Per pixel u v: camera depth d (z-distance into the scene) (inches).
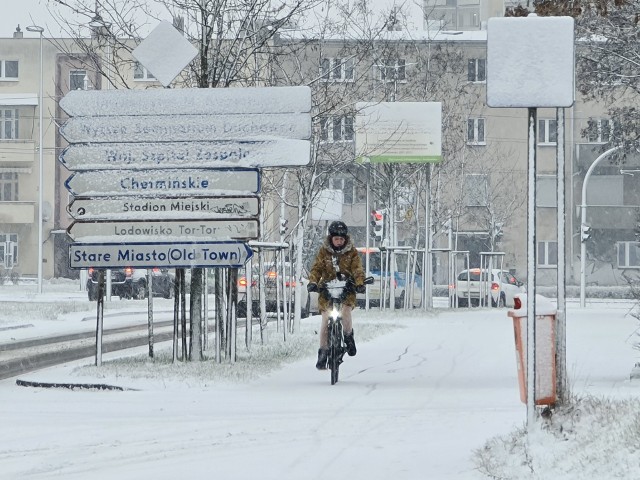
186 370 1261.1
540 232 6092.5
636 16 1475.1
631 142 2422.5
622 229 6107.3
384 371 1311.5
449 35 5551.2
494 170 5236.2
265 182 2148.1
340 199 2519.7
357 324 2222.0
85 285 5078.7
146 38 1304.1
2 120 6697.8
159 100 1293.1
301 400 1027.9
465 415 890.7
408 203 3673.7
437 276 5954.7
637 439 582.9
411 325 2239.2
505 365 1375.5
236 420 895.7
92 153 1295.5
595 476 558.3
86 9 1504.7
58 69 6628.9
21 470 679.7
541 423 662.5
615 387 1057.5
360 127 2251.5
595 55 1704.0
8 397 1087.0
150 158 1291.8
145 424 880.3
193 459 711.1
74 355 1738.4
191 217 1286.9
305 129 1280.8
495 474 610.2
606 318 2487.7
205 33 1427.2
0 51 6638.8
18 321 2613.2
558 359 705.0
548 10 1221.7
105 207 1294.3
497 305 3841.0
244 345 1684.3
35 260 6673.2
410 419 874.1
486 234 5664.4
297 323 2047.2
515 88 684.7
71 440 799.1
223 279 1398.9
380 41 2935.5
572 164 6072.8
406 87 3331.7
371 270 3297.2
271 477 640.4
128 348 1873.8
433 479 617.3
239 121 1285.7
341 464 674.8
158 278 4097.0
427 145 3142.2
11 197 6688.0
